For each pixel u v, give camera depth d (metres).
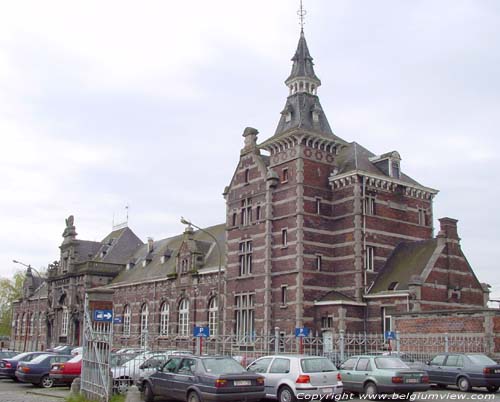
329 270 42.38
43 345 80.50
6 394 25.22
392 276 40.59
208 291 51.81
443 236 40.34
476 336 31.30
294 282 41.06
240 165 48.41
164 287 58.41
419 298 37.25
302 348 35.12
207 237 59.28
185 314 54.72
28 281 92.44
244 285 45.34
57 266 78.81
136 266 69.25
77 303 72.25
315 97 47.88
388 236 43.25
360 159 44.69
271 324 42.16
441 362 26.33
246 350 39.47
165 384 19.64
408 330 35.00
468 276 41.19
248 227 46.09
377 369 21.80
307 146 43.56
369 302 40.09
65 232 77.56
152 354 25.45
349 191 42.72
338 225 43.16
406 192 45.38
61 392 26.12
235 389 17.94
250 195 46.53
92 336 21.83
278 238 43.38
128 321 63.91
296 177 42.72
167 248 63.66
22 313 92.25
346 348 35.72
